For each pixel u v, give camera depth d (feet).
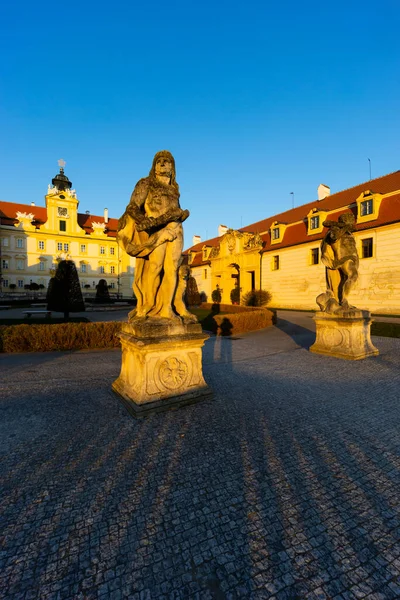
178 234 14.57
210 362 25.82
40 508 7.89
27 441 11.54
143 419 13.34
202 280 145.79
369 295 73.72
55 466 9.85
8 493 8.50
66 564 6.28
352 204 81.41
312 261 90.22
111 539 6.91
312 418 13.73
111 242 204.54
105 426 12.73
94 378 20.38
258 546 6.76
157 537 6.98
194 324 15.21
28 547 6.68
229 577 6.02
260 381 19.69
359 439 11.82
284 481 9.11
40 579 5.95
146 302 15.23
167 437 11.77
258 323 49.88
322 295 29.50
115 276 206.69
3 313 76.64
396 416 14.05
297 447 11.15
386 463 10.19
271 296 103.14
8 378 20.44
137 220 14.10
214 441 11.48
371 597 5.65
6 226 173.47
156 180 14.90
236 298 118.11
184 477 9.25
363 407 15.12
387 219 69.67
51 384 18.95
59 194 187.93
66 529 7.19
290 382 19.48
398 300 68.13
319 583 5.90
